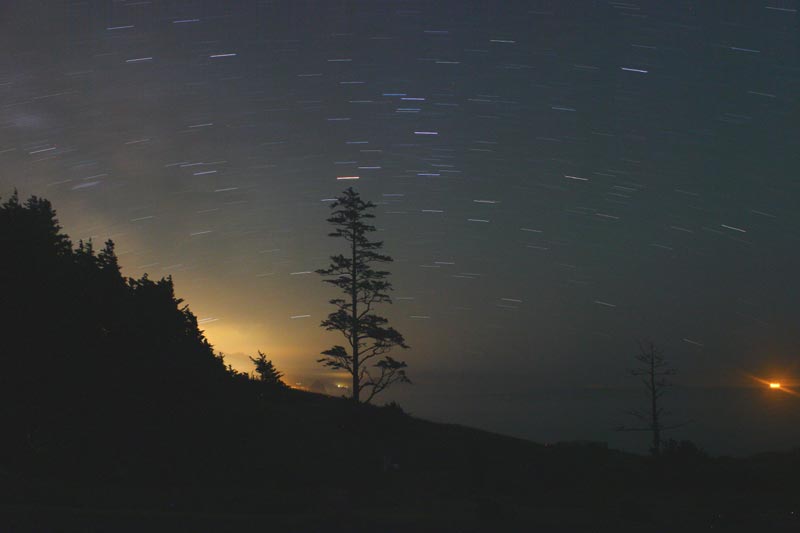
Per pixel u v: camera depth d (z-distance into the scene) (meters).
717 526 14.85
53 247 22.61
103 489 17.14
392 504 19.09
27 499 14.73
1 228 20.78
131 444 20.41
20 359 18.83
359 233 38.22
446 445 28.67
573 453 28.98
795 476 24.89
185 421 21.86
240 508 16.31
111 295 22.66
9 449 19.20
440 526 14.23
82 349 20.34
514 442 30.67
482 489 21.95
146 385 21.30
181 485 19.30
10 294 19.53
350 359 36.31
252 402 27.45
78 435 19.53
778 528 14.73
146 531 11.92
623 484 23.30
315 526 13.75
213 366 26.19
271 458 23.66
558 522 15.06
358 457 25.88
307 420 30.17
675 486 23.44
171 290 26.55
